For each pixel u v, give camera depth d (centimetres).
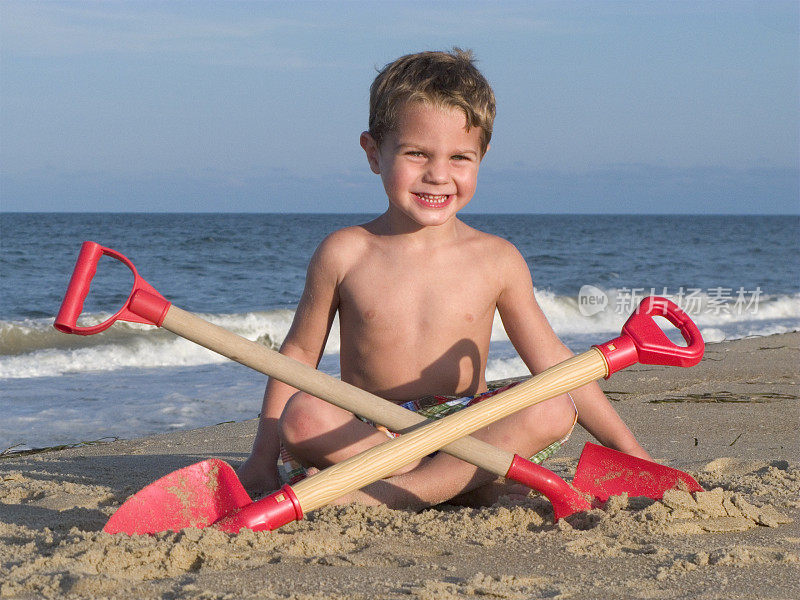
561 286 1845
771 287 1891
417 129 225
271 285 1778
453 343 242
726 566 182
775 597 164
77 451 385
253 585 167
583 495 234
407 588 164
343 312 246
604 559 187
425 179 228
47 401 596
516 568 182
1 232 3578
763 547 196
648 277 2103
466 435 203
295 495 199
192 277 1891
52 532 205
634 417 437
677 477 232
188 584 166
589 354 205
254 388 658
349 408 201
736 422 421
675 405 473
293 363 199
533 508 226
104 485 294
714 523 212
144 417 539
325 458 226
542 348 253
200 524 207
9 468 333
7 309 1309
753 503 233
